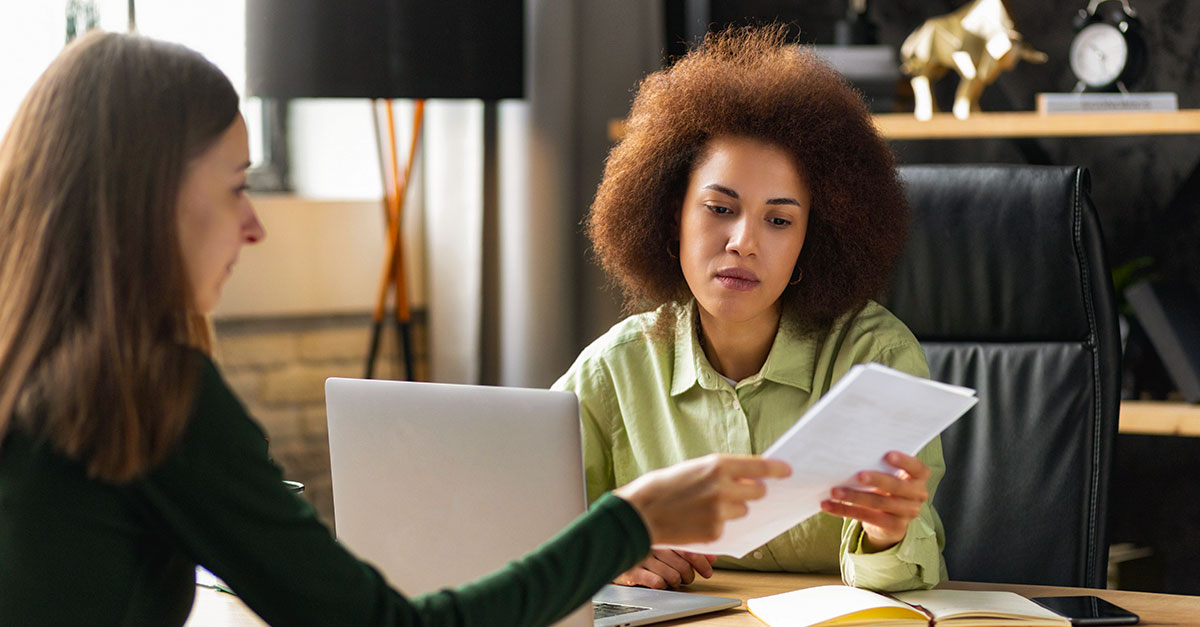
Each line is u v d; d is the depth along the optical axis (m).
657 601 1.38
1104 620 1.27
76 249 0.88
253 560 0.91
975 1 2.76
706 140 1.56
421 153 3.26
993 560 1.73
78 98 0.89
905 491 1.13
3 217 0.90
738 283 1.49
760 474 1.02
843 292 1.59
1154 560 2.58
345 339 3.22
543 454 1.17
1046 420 1.75
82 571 0.88
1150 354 2.59
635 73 3.16
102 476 0.87
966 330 1.86
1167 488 2.79
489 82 2.80
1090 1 2.80
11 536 0.88
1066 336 1.79
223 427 0.91
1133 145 2.80
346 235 3.18
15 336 0.88
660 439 1.66
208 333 0.98
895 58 2.71
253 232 0.97
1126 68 2.56
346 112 3.28
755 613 1.33
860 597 1.32
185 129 0.90
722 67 1.60
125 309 0.87
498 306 3.14
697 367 1.62
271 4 2.66
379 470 1.29
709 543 1.07
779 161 1.51
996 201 1.84
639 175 1.64
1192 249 2.77
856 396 1.02
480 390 1.21
